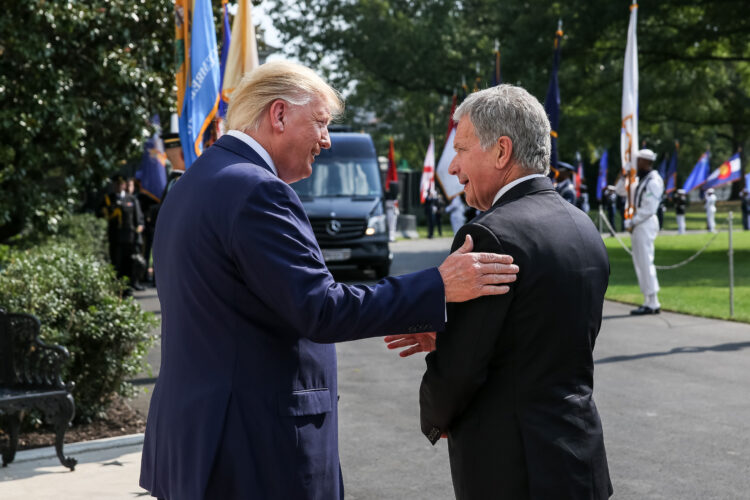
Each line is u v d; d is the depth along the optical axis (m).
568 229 2.32
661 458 5.05
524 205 2.33
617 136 25.73
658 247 24.00
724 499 4.37
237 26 6.94
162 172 15.41
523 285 2.21
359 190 15.77
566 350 2.25
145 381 7.20
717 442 5.37
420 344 2.67
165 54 10.64
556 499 2.17
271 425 2.23
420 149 48.47
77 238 12.72
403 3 39.53
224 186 2.25
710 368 7.65
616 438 5.48
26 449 5.09
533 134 2.39
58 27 9.28
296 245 2.21
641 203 10.98
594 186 59.75
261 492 2.20
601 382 7.12
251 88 2.41
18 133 9.12
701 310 11.16
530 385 2.23
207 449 2.19
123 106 10.21
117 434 5.47
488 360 2.24
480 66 33.03
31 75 9.41
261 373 2.24
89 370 5.70
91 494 4.32
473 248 2.28
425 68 34.16
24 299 5.48
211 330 2.24
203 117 6.64
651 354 8.30
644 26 23.23
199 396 2.22
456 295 2.21
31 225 10.47
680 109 25.69
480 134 2.41
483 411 2.27
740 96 26.42
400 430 5.69
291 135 2.39
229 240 2.20
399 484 4.63
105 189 15.11
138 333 5.80
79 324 5.61
